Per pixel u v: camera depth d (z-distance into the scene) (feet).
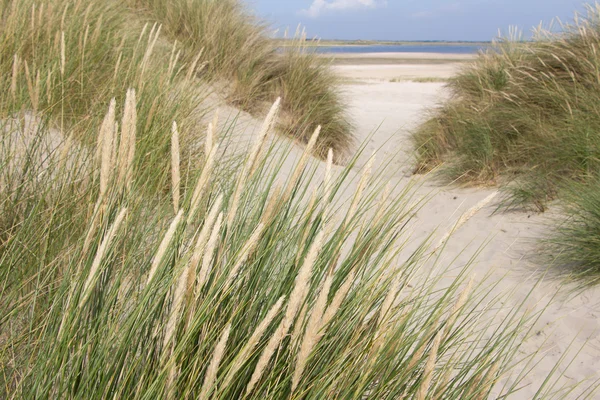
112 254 4.40
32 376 4.10
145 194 6.79
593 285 12.34
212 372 3.10
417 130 27.91
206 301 3.74
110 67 14.60
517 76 24.21
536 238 15.30
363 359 4.43
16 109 9.53
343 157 25.94
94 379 3.86
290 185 4.73
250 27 28.55
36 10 14.88
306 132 24.93
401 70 117.39
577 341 10.57
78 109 11.66
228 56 25.04
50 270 5.36
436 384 4.48
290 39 28.63
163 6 26.05
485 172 21.13
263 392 4.28
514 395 8.84
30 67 11.99
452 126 25.16
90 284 3.56
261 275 4.83
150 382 3.83
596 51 21.39
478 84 26.99
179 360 4.02
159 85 11.68
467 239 15.99
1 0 14.60
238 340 4.43
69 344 3.70
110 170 4.28
